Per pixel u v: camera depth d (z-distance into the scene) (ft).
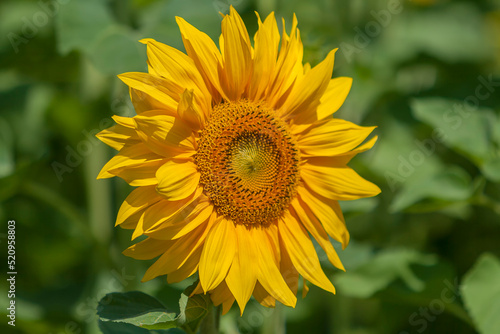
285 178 3.38
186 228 3.28
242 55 3.33
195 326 3.34
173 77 3.29
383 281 3.94
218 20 4.05
